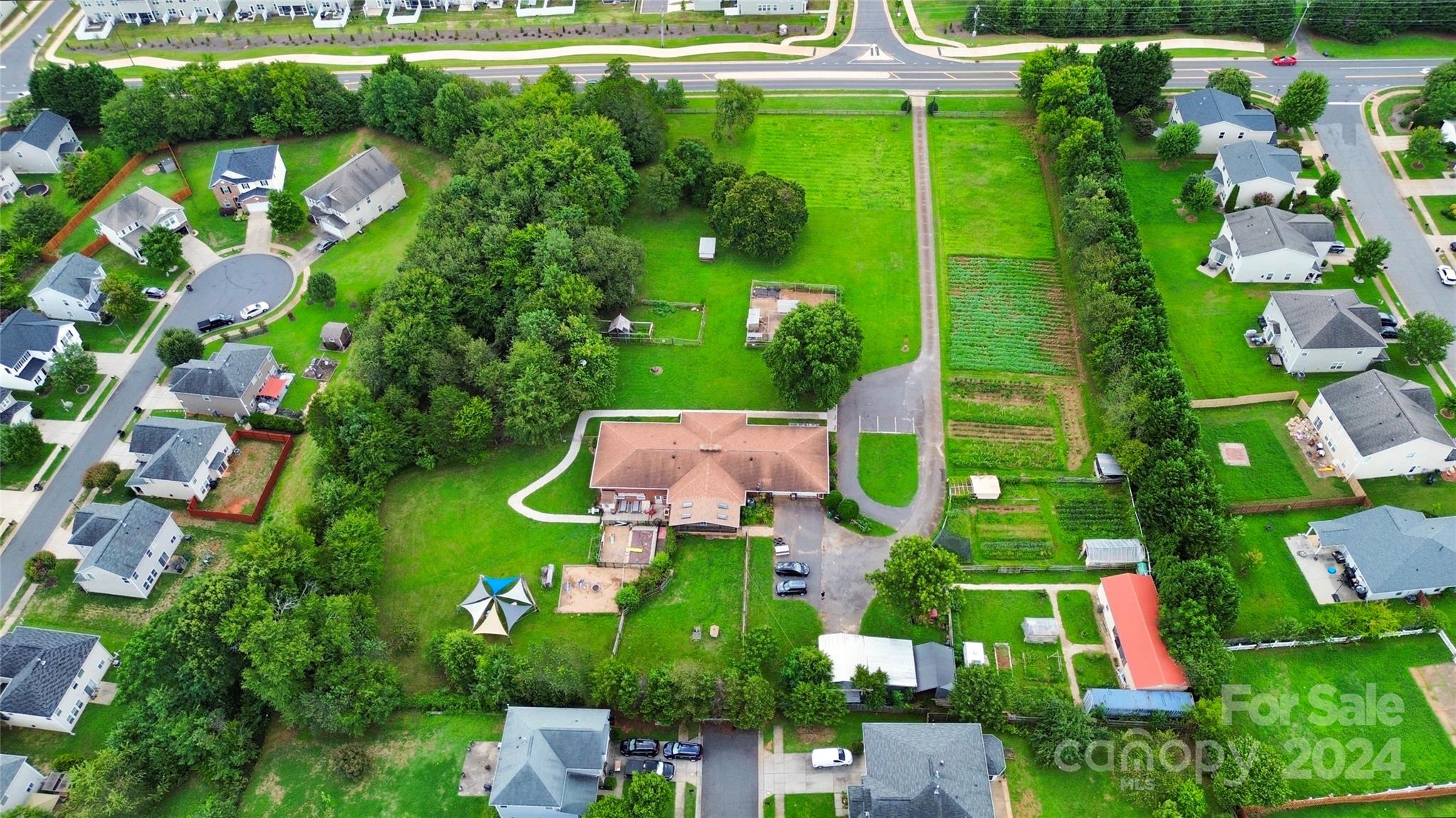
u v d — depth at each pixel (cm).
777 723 9625
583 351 12112
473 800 9056
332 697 9281
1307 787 8894
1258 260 13500
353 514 10675
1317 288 13612
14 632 9981
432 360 12138
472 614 10425
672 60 18775
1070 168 14762
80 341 13388
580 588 10781
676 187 15025
